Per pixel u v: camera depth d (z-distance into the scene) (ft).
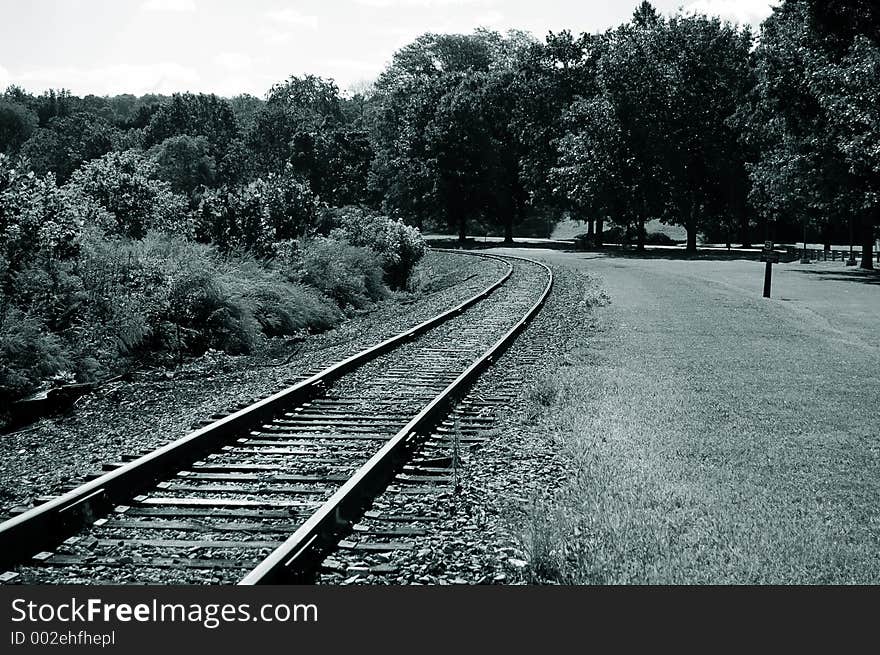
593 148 224.12
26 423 35.47
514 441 29.94
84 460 27.58
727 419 33.40
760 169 165.58
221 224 79.77
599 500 22.84
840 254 203.62
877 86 125.08
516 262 169.78
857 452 28.45
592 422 32.50
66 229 52.31
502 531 20.89
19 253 49.26
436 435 30.42
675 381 41.83
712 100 221.05
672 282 115.14
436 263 176.45
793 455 27.91
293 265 79.92
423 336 60.03
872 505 22.85
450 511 22.39
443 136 269.64
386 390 39.83
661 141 216.13
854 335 64.49
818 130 147.74
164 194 80.84
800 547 19.49
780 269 158.20
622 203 230.68
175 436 30.58
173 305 54.49
